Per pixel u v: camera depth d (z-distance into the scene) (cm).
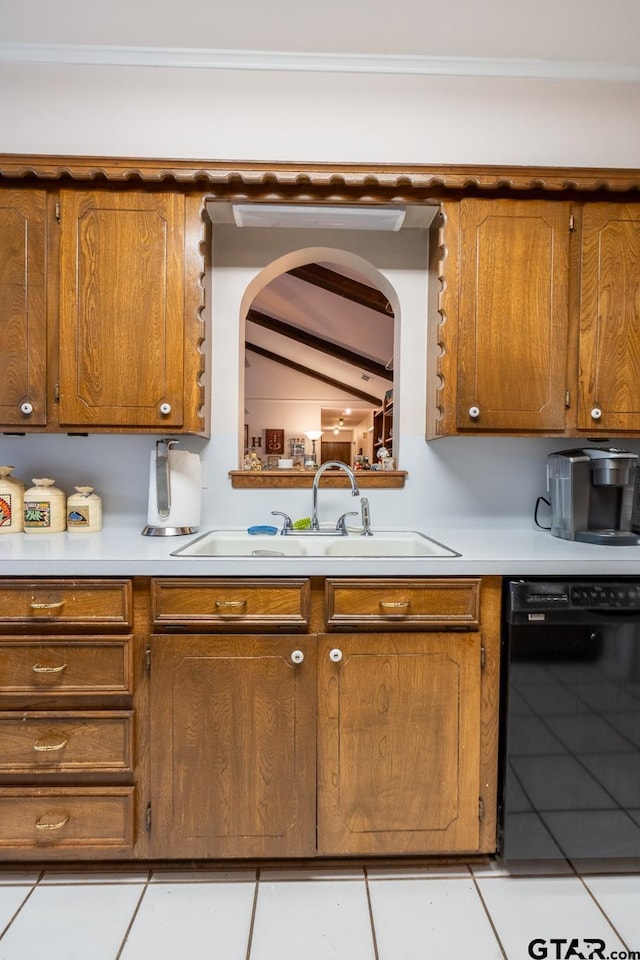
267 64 154
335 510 182
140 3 140
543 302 152
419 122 164
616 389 154
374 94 159
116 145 163
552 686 124
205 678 122
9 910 118
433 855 133
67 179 146
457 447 182
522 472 182
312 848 125
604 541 148
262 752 123
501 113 163
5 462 175
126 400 149
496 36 148
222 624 122
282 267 188
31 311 146
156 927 114
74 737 122
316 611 124
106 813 123
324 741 124
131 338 148
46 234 146
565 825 125
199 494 168
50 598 121
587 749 125
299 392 888
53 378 148
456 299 151
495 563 124
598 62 156
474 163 169
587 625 123
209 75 156
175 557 123
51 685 122
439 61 154
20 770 122
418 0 138
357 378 784
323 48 151
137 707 123
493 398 152
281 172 146
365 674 124
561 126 165
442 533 171
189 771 123
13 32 146
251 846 125
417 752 125
